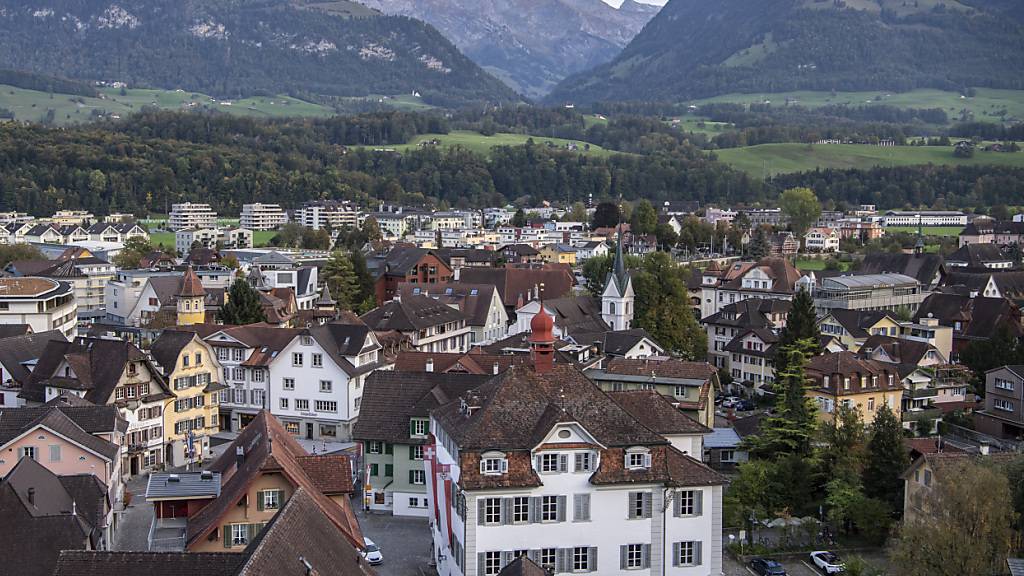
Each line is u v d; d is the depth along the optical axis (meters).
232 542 75.94
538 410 84.06
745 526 108.50
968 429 147.62
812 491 116.06
